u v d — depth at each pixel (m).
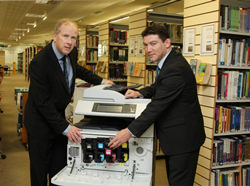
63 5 6.91
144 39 1.72
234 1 2.93
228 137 2.98
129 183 1.49
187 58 3.08
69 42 1.69
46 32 14.33
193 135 1.74
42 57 1.76
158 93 1.63
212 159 2.79
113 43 6.02
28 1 6.33
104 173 1.62
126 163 1.62
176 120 1.71
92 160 1.64
